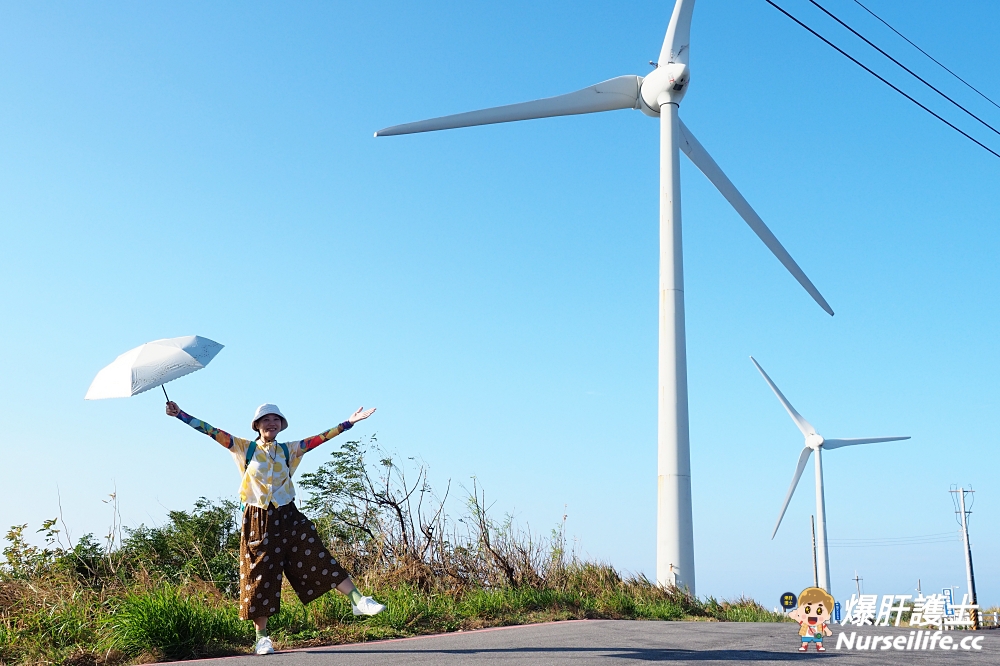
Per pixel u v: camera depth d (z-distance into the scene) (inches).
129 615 251.4
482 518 433.1
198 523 439.2
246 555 240.5
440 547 417.7
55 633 264.8
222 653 249.1
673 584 548.7
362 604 242.2
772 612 510.3
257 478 241.4
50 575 319.9
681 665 198.1
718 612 481.7
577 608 398.9
